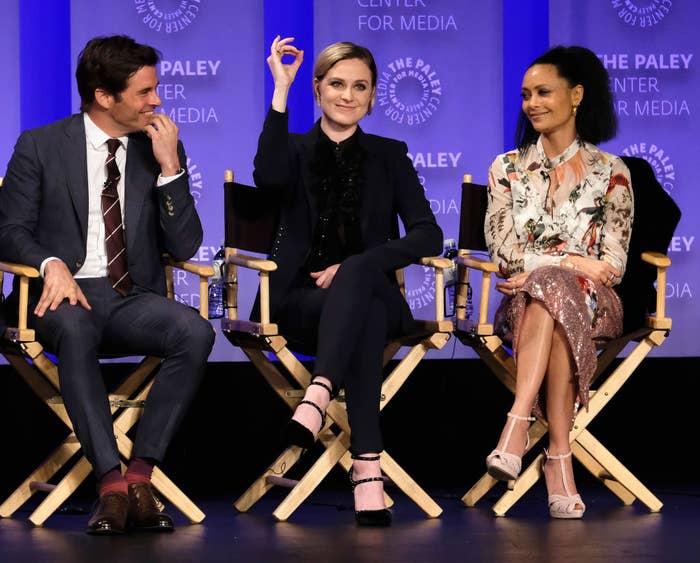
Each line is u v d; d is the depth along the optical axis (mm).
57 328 9844
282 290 11062
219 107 15289
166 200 10555
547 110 11172
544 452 10766
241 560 8305
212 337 10180
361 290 10039
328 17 15375
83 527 10070
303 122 15227
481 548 8797
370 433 10148
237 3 15312
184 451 14594
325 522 10336
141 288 10672
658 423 15281
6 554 8586
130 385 10750
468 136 15539
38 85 14891
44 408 14578
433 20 15500
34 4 14867
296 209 11227
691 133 15492
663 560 8188
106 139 10758
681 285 15438
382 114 15477
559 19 15453
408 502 11695
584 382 10414
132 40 10703
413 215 11273
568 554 8484
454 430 15242
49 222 10625
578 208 11242
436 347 10781
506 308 11078
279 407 14969
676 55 15500
